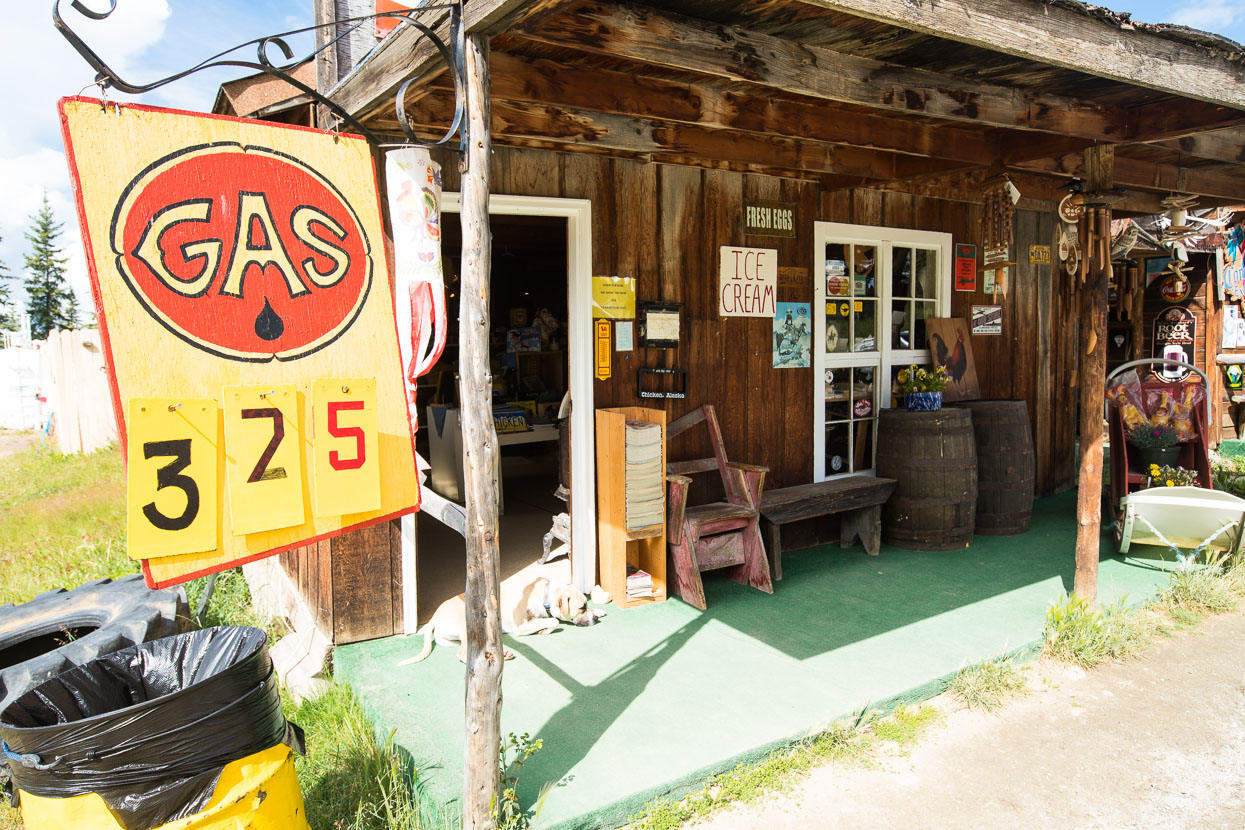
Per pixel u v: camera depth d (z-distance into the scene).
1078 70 2.96
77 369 12.23
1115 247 6.26
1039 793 2.85
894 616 4.28
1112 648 3.95
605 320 4.59
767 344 5.34
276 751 2.18
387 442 2.43
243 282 2.15
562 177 4.39
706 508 4.79
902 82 3.37
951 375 6.27
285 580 4.53
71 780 1.88
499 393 8.79
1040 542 5.76
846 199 5.70
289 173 2.24
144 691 2.38
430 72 2.71
